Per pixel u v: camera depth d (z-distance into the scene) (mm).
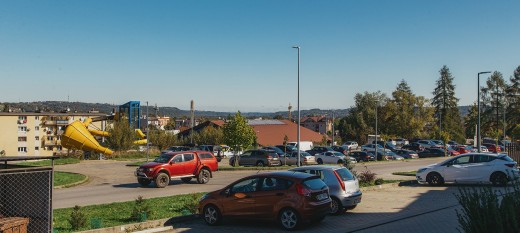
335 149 59000
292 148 57000
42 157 9203
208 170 27422
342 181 14742
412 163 45719
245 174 33719
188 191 23172
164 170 25344
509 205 7477
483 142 80750
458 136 93000
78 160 48781
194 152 27062
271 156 41156
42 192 9125
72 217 12758
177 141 67938
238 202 12969
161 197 19828
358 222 13547
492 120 94438
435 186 23328
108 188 25266
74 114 79688
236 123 45406
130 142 57719
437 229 12320
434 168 23625
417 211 15398
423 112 87625
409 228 12539
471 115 108125
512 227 7324
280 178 12719
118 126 57469
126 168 40844
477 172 22594
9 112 73312
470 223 7820
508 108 92125
